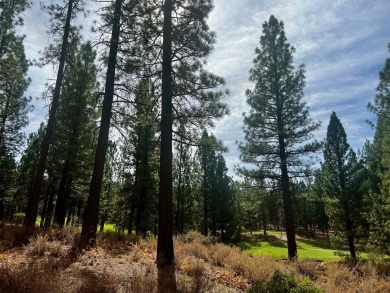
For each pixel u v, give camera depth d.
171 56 10.50
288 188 18.27
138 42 11.21
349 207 25.97
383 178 17.66
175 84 10.15
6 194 38.19
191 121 10.09
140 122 10.81
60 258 7.51
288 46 20.19
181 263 8.78
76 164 23.78
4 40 17.09
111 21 11.02
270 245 42.59
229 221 36.62
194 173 38.31
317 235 71.38
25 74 22.70
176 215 36.69
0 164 32.75
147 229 29.09
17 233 11.10
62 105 22.14
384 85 17.55
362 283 8.31
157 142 10.90
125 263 8.08
